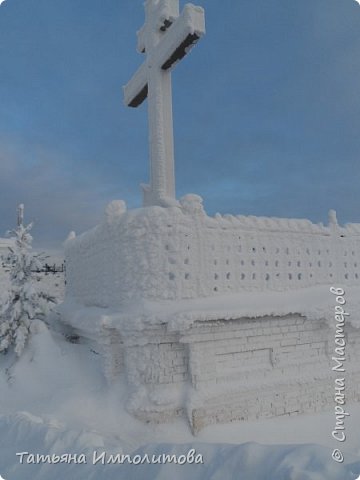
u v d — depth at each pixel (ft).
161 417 29.96
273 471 13.33
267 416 33.42
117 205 36.35
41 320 42.16
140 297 32.07
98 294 39.45
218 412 31.40
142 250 32.40
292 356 35.81
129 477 15.70
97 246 39.86
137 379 30.96
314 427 34.12
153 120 43.37
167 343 31.55
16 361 38.40
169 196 42.34
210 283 33.73
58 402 30.53
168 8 43.55
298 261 38.88
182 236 32.81
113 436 27.30
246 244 36.09
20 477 17.62
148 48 45.68
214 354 32.30
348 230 42.83
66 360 37.68
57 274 79.05
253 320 34.01
